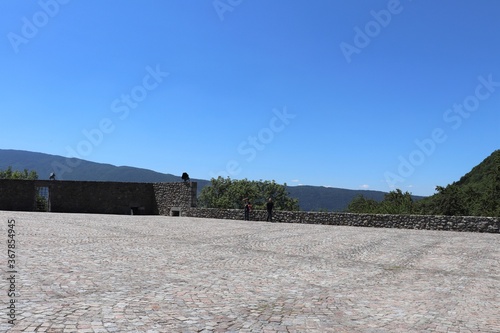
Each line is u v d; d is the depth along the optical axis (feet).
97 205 114.62
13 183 109.09
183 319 18.06
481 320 19.94
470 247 49.37
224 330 16.94
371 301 23.12
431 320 19.70
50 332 15.33
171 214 112.06
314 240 53.78
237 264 33.81
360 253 42.86
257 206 231.30
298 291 24.84
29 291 21.25
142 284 24.52
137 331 16.08
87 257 33.42
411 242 53.93
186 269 30.40
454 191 169.07
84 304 19.40
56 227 59.77
